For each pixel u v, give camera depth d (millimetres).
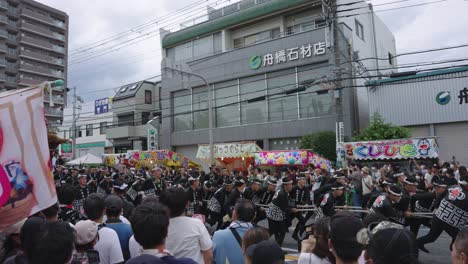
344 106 22953
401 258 1874
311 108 24641
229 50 29156
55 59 67688
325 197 8062
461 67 19250
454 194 6219
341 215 2461
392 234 1947
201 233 3344
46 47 66375
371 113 21562
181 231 3264
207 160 22344
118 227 3738
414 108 20375
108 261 3340
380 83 21344
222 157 21547
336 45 17656
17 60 63156
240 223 3752
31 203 2824
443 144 19672
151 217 2490
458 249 2074
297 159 17203
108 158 25297
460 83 19219
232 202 8383
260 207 8883
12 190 2732
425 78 20172
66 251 2135
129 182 11938
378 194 7492
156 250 2492
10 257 2525
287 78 25906
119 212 3875
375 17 30453
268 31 28656
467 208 6062
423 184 11117
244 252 3139
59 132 48750
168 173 18391
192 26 32188
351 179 11984
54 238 2109
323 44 23953
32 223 2389
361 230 2291
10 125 2834
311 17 26516
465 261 2035
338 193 8328
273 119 26438
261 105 27156
